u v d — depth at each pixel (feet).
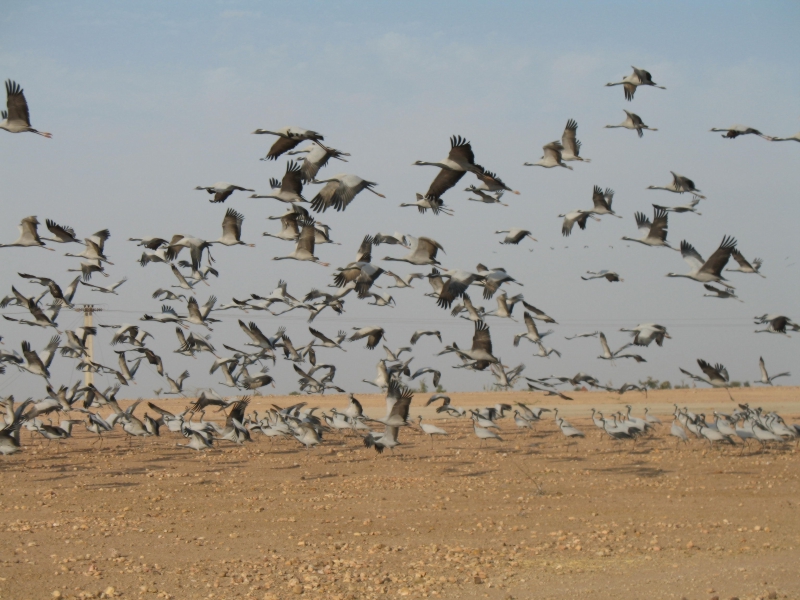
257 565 66.49
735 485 100.78
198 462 128.06
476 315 105.91
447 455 130.82
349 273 90.99
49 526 82.38
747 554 68.54
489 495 96.94
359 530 79.97
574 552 70.03
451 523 82.38
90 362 134.72
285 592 59.00
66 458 133.39
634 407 215.92
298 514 87.56
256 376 124.98
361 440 152.46
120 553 70.85
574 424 175.63
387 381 102.63
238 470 119.75
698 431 129.70
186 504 94.17
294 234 100.89
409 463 123.24
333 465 122.93
